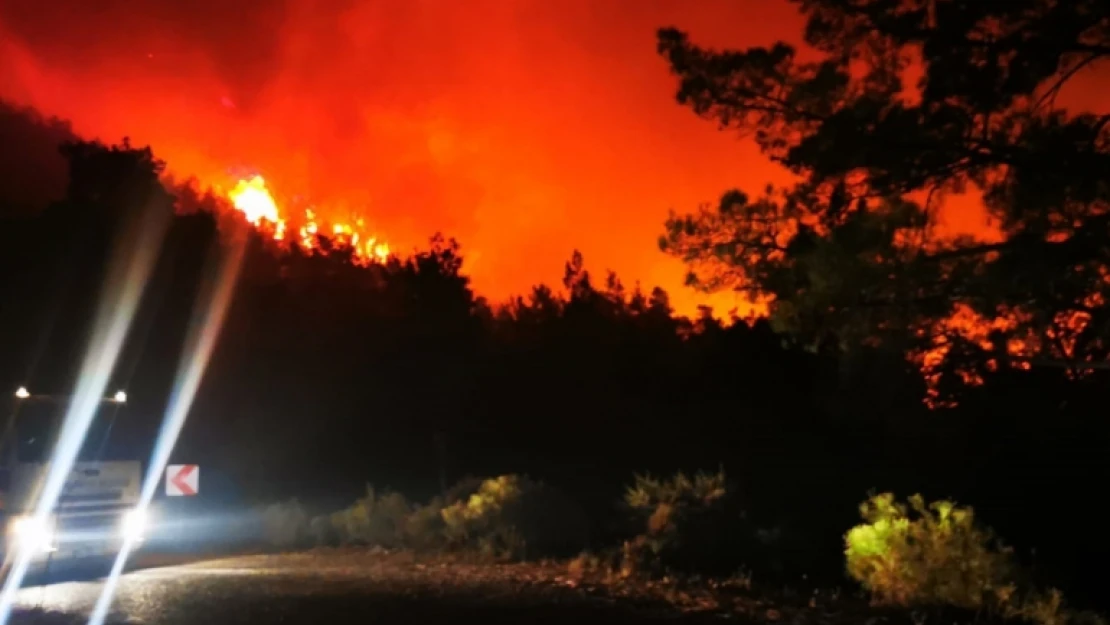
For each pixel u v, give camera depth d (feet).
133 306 91.97
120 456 55.72
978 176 34.65
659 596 40.60
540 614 36.73
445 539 61.26
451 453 88.43
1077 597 40.50
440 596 41.70
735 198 39.27
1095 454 57.77
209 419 93.40
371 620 35.91
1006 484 59.98
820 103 36.52
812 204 37.47
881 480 64.95
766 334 77.66
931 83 33.50
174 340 93.35
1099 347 35.32
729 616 35.91
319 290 100.99
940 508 40.11
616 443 84.48
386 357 94.32
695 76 38.11
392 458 92.02
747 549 49.29
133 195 94.17
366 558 58.90
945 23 32.76
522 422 89.51
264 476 92.73
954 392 57.06
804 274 36.50
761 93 37.47
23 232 91.71
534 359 92.53
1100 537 52.26
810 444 70.64
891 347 35.42
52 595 45.11
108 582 49.57
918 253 34.17
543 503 57.77
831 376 63.82
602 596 40.78
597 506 67.31
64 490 52.19
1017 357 35.81
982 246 34.14
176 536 73.36
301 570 53.62
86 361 88.07
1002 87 32.45
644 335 91.40
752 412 77.36
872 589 39.78
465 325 94.79
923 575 37.96
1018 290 33.30
